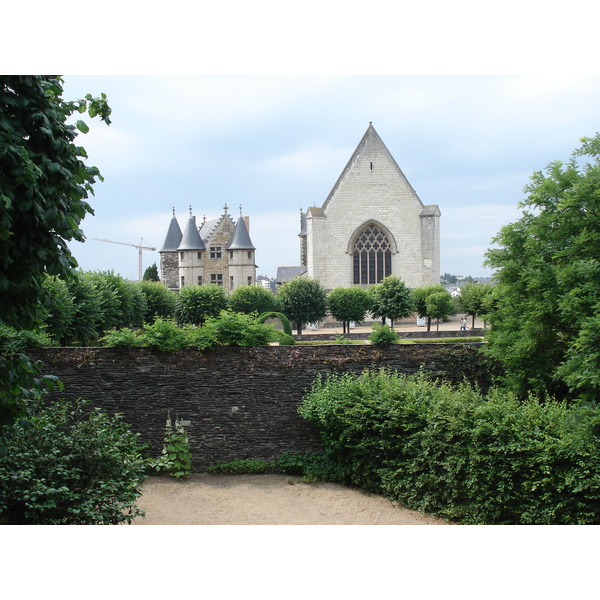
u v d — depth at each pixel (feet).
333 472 45.70
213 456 48.49
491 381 50.03
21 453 26.66
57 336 70.90
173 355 48.55
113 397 48.08
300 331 151.12
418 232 188.75
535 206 50.88
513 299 51.88
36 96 22.38
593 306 38.52
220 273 239.09
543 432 33.55
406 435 40.73
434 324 194.49
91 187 24.88
